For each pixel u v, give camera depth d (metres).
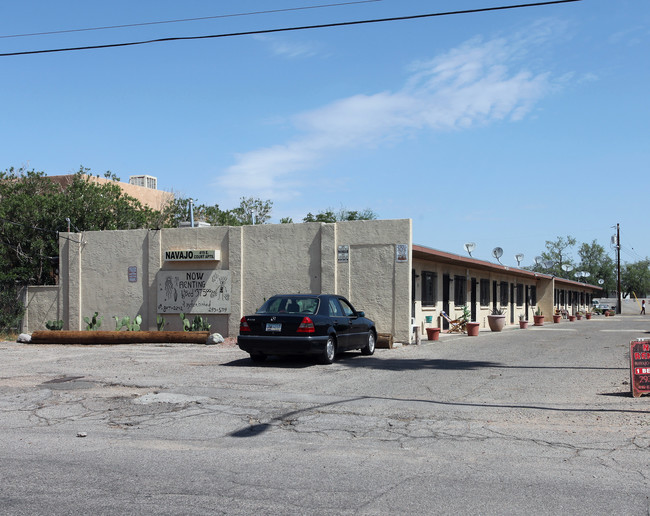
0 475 6.16
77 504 5.32
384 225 19.78
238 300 21.28
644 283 101.69
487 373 12.94
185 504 5.32
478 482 5.91
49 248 28.30
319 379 12.05
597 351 17.61
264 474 6.18
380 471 6.27
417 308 24.00
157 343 19.92
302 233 20.66
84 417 8.88
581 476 6.08
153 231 22.50
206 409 9.29
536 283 46.28
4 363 14.62
